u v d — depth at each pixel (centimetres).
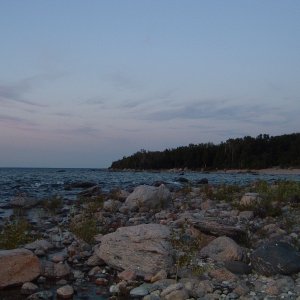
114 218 800
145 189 945
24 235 570
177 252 477
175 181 2581
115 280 424
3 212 966
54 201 1025
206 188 1273
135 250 446
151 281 411
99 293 387
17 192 1561
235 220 695
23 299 370
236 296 363
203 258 474
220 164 7344
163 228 475
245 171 6462
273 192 964
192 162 7844
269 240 544
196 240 524
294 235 577
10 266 401
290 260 420
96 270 451
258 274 422
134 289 386
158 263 430
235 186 1255
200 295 368
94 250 519
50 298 372
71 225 678
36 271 415
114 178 3356
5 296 377
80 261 493
